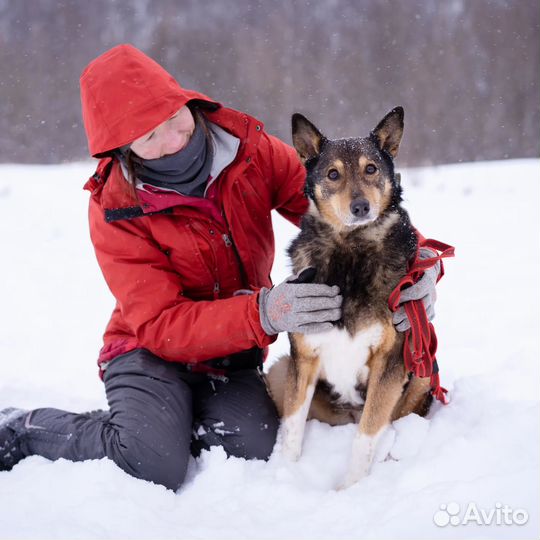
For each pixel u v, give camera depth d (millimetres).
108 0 25312
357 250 2908
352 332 2852
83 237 8781
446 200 10531
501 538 2072
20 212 10273
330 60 21312
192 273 3082
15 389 4043
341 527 2330
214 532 2359
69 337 5203
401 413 3113
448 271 6457
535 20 20719
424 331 2748
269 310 2730
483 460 2467
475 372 3920
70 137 20781
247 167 3172
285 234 8047
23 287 6684
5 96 21922
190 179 3018
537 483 2234
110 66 2867
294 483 2707
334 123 18859
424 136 17812
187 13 24359
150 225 2988
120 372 3000
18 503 2537
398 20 22094
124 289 2936
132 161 2963
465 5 21812
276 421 3068
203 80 21953
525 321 4824
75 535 2270
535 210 9305
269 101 20328
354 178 2922
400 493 2453
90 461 2729
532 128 18594
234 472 2781
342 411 3256
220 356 3039
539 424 2514
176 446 2740
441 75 19969
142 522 2400
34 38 24156
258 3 24312
